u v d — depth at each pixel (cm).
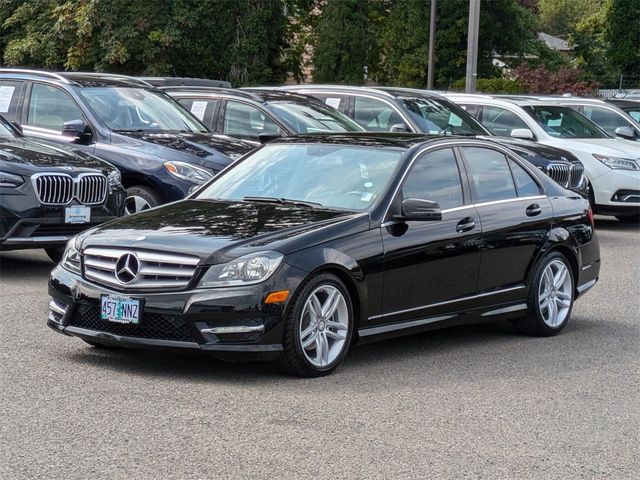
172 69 4334
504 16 4872
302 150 905
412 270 819
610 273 1357
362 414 675
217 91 1591
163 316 725
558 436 651
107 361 788
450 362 838
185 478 546
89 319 762
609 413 707
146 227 779
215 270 723
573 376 808
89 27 4112
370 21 4822
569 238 969
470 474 573
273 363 751
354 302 785
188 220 790
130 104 1384
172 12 4216
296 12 4762
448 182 877
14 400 675
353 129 1595
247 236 749
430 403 710
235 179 899
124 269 743
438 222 847
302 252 743
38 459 566
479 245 879
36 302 1002
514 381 784
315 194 844
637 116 2531
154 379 739
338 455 594
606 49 6328
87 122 1323
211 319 715
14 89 1372
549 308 958
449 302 857
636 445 639
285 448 602
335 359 768
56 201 1114
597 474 584
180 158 1286
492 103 1894
